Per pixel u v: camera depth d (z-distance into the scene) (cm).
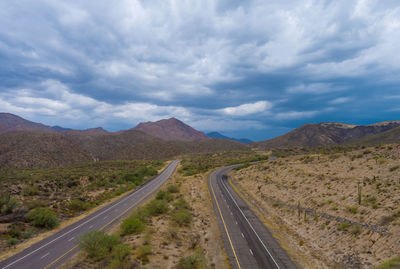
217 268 2186
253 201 4694
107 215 3781
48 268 1998
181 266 2073
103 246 2214
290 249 2567
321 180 4100
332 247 2386
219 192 5616
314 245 2564
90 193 5544
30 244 2581
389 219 2222
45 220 3164
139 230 2842
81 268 1952
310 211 3281
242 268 2169
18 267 2034
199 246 2678
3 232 2780
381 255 1933
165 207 3928
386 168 3406
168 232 2912
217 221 3562
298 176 4875
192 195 5422
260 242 2748
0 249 2423
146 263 2053
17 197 4497
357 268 1953
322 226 2802
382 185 2916
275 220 3534
